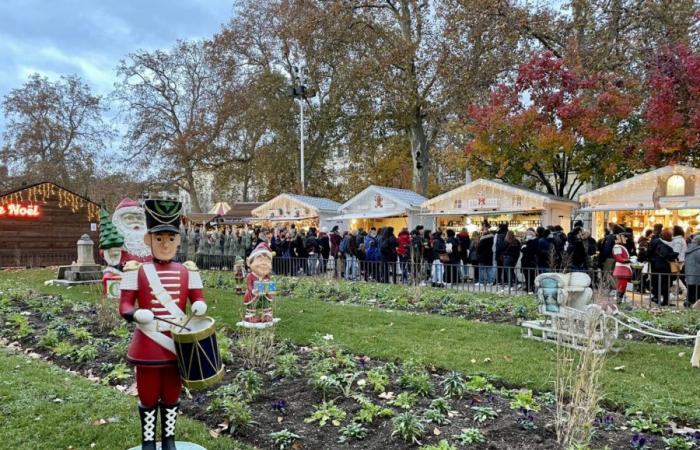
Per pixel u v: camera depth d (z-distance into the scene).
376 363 7.15
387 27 31.22
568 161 22.55
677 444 4.38
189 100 41.97
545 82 19.77
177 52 41.09
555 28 24.67
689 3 21.09
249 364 6.96
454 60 27.22
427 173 31.75
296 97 33.62
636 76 21.52
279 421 5.07
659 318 9.81
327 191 42.72
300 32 31.64
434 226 23.17
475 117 22.00
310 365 6.68
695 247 11.06
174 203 4.18
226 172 40.94
